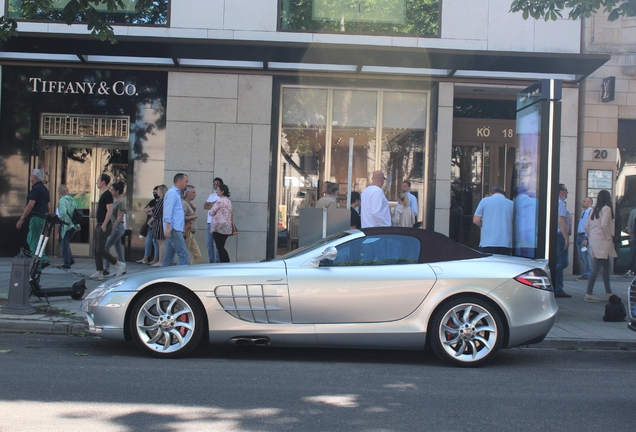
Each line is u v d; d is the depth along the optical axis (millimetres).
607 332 7820
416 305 6070
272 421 4305
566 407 4848
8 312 7730
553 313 6281
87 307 6281
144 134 13148
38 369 5566
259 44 11820
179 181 9227
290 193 13336
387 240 6379
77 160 13977
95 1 9227
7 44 11930
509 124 14289
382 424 4305
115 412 4398
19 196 13180
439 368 6105
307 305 6031
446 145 13195
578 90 13266
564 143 13180
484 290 6090
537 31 13219
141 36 12008
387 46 11773
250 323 6047
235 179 13062
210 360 6160
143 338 6098
